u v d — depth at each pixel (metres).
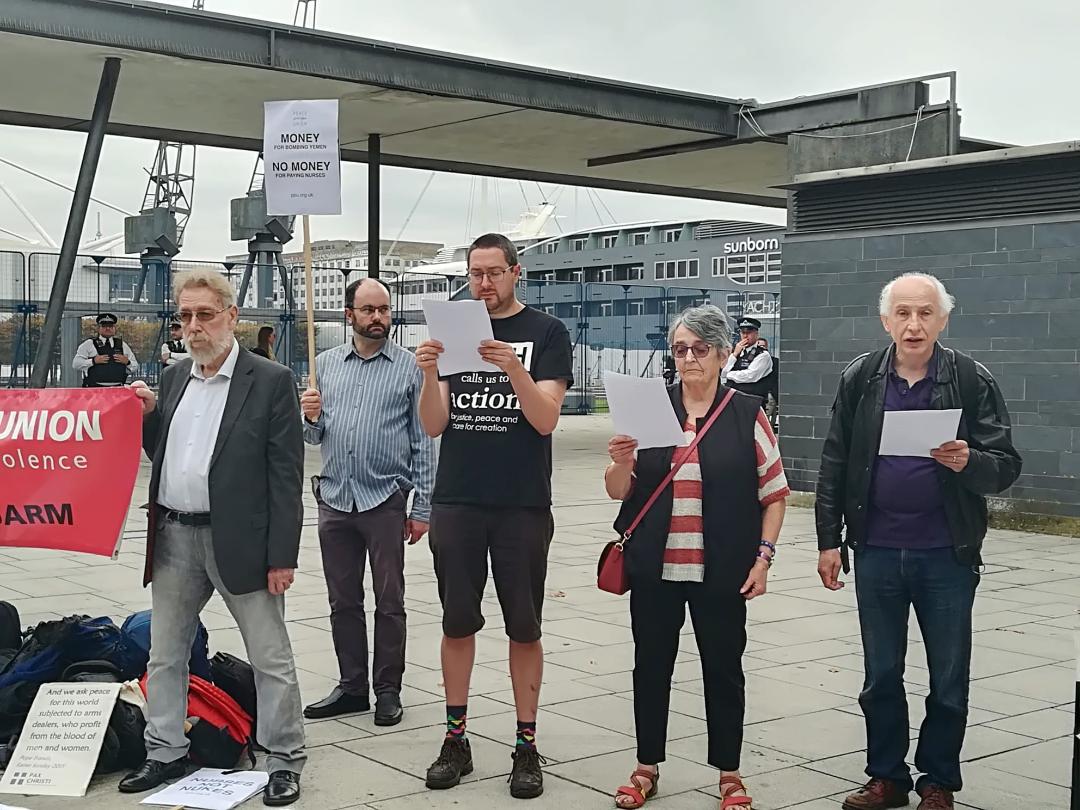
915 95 14.32
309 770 4.93
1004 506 11.88
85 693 4.85
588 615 7.86
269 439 4.65
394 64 14.30
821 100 15.70
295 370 22.97
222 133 18.39
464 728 4.92
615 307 30.23
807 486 13.56
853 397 4.63
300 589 8.62
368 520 5.66
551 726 5.55
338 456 5.68
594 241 55.47
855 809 4.51
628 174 21.70
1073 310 11.45
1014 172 11.81
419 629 7.45
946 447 4.28
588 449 20.22
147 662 5.11
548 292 30.23
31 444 4.74
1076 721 3.99
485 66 14.88
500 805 4.57
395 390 5.75
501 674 6.43
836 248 13.20
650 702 4.62
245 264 22.80
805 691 6.15
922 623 4.53
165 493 4.68
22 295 21.00
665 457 4.58
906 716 4.59
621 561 4.62
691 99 16.66
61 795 4.58
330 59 13.87
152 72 14.25
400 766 4.99
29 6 12.06
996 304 11.92
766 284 42.44
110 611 7.76
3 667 5.04
